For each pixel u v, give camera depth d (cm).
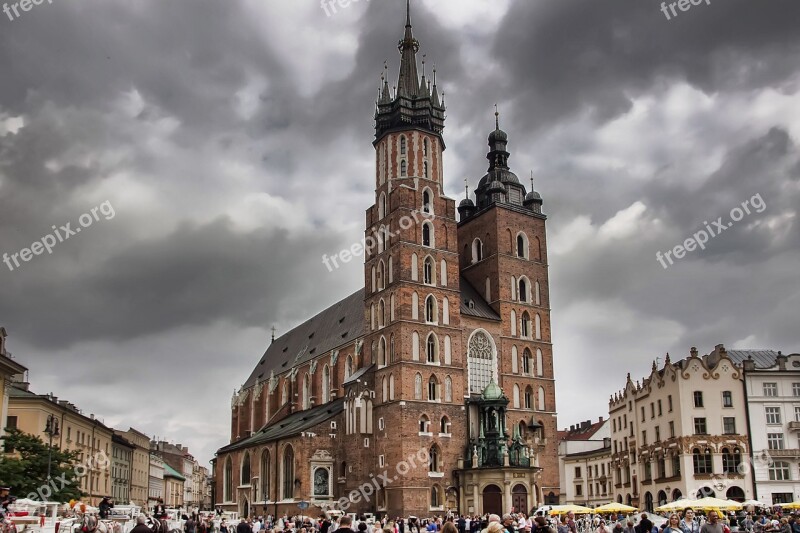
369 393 10650
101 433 13525
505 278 11388
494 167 12212
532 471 9856
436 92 11775
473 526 7238
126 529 6450
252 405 15800
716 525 3170
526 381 11138
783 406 10788
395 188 10975
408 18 12131
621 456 13200
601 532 4916
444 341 10606
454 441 10281
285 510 10912
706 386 10812
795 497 10481
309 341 14925
